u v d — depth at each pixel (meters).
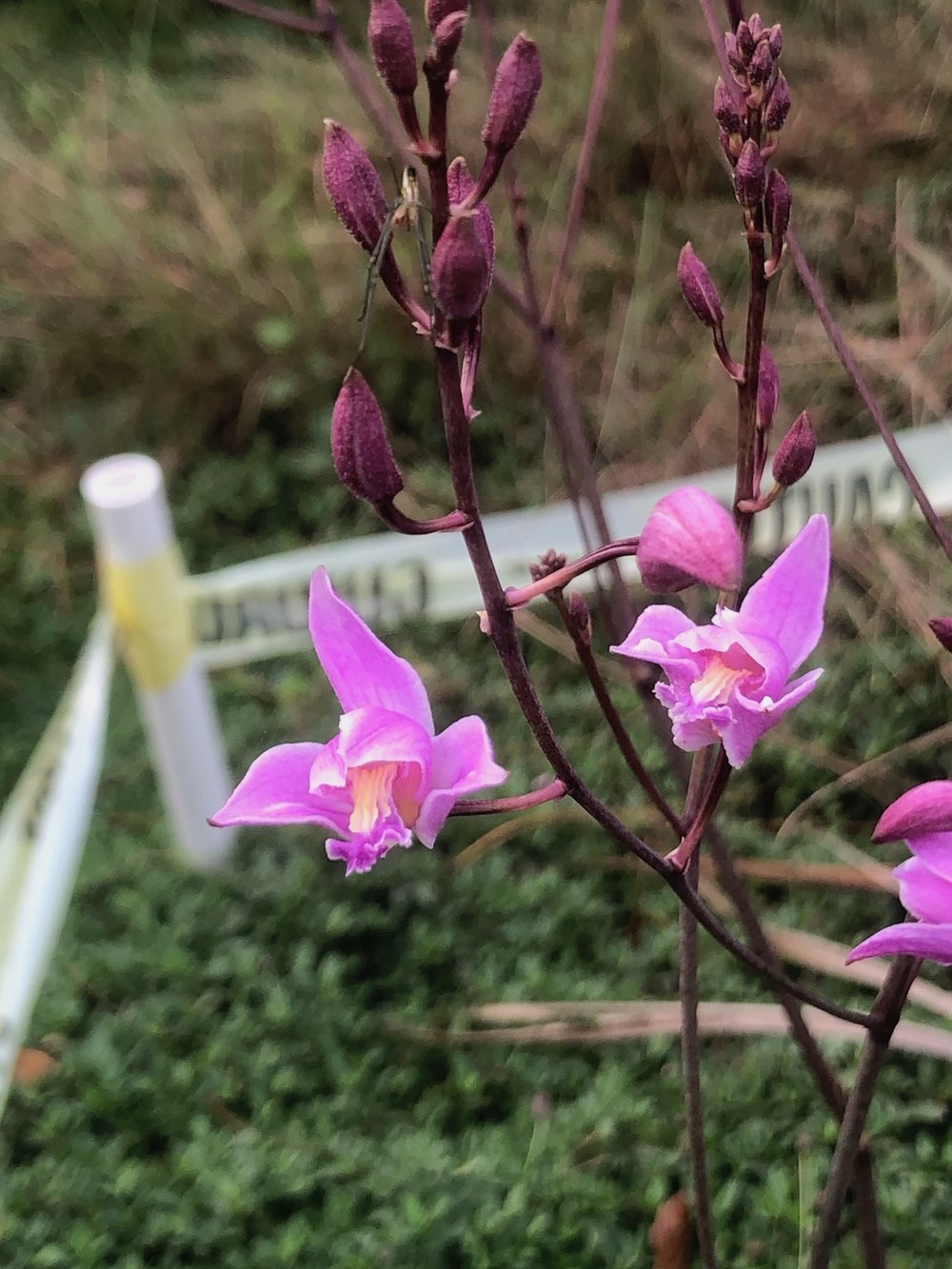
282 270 0.82
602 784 0.56
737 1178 0.42
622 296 0.78
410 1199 0.40
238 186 0.90
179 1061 0.47
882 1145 0.42
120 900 0.53
